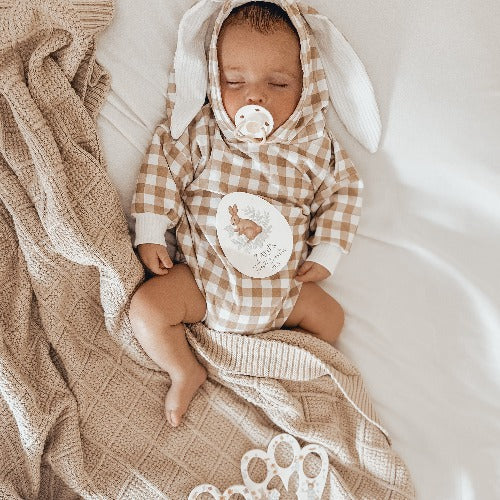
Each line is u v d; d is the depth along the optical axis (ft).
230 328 3.82
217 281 3.78
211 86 3.69
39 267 3.65
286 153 3.83
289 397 3.89
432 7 3.86
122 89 3.70
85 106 3.65
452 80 3.90
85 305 3.85
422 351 4.06
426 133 3.92
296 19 3.58
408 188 4.04
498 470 3.92
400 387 4.04
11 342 3.66
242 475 3.87
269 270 3.79
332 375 3.85
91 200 3.59
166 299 3.71
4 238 3.66
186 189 3.86
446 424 4.00
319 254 3.94
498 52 3.93
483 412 3.99
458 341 4.04
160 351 3.74
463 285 4.04
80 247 3.52
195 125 3.80
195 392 3.93
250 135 3.55
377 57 3.86
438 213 4.04
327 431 3.92
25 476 3.73
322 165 3.89
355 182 3.92
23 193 3.58
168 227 3.84
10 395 3.56
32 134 3.40
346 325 4.09
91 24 3.52
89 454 3.76
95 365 3.83
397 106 3.90
